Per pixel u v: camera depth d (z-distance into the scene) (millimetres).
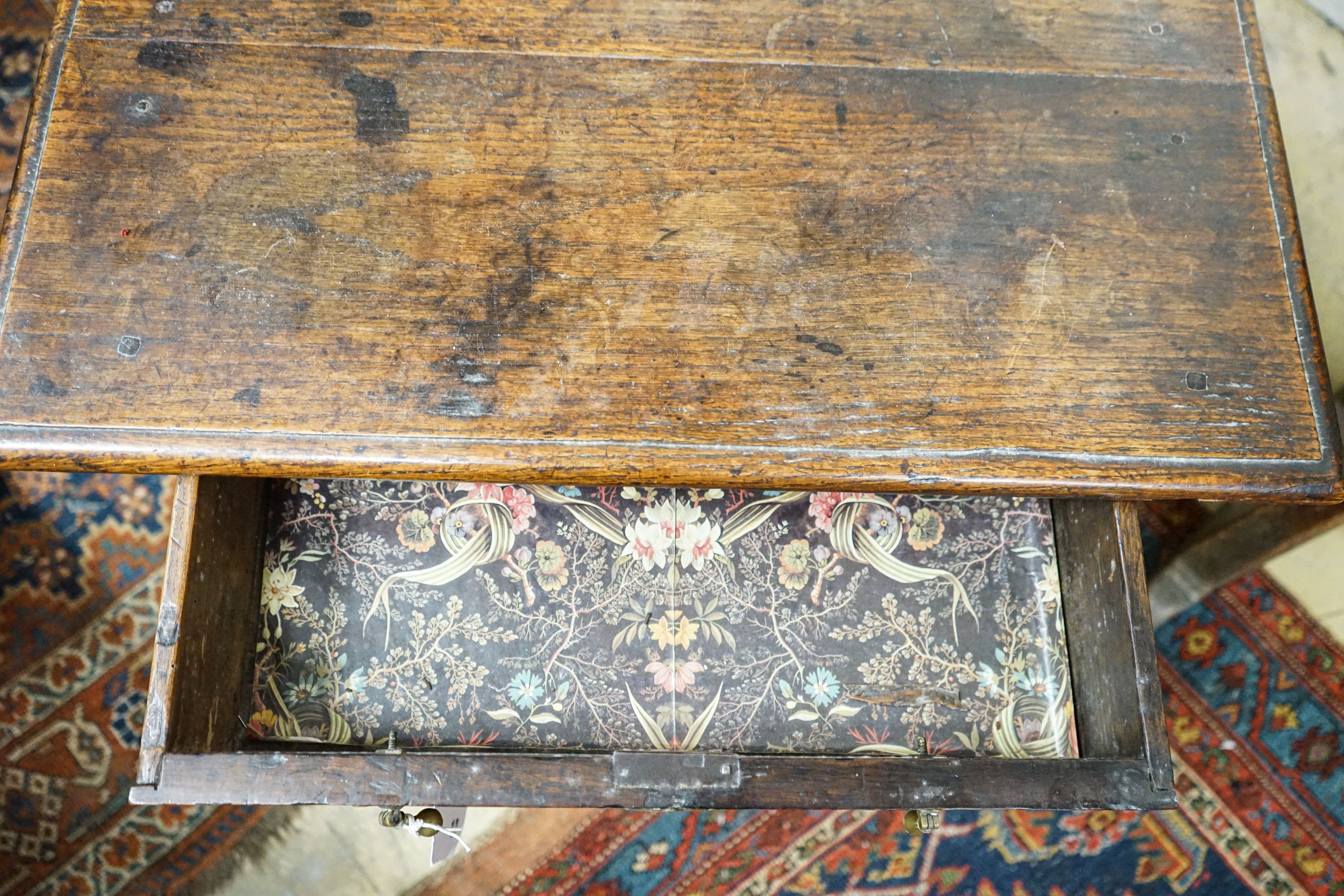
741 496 1042
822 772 857
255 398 815
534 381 838
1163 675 1421
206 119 871
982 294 887
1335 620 1436
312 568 1006
